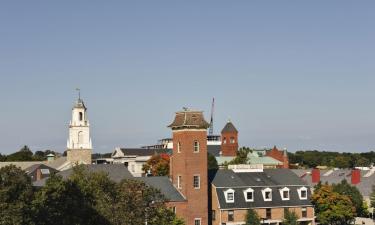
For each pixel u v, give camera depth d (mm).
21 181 70625
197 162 131625
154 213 89438
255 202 138375
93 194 84625
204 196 131750
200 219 130750
